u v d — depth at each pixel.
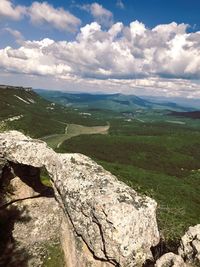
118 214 21.52
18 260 25.53
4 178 30.41
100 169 26.72
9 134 30.17
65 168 26.12
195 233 20.70
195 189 145.50
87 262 22.25
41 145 28.02
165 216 30.55
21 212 29.31
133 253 21.08
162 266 18.38
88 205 22.69
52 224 28.73
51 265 25.42
